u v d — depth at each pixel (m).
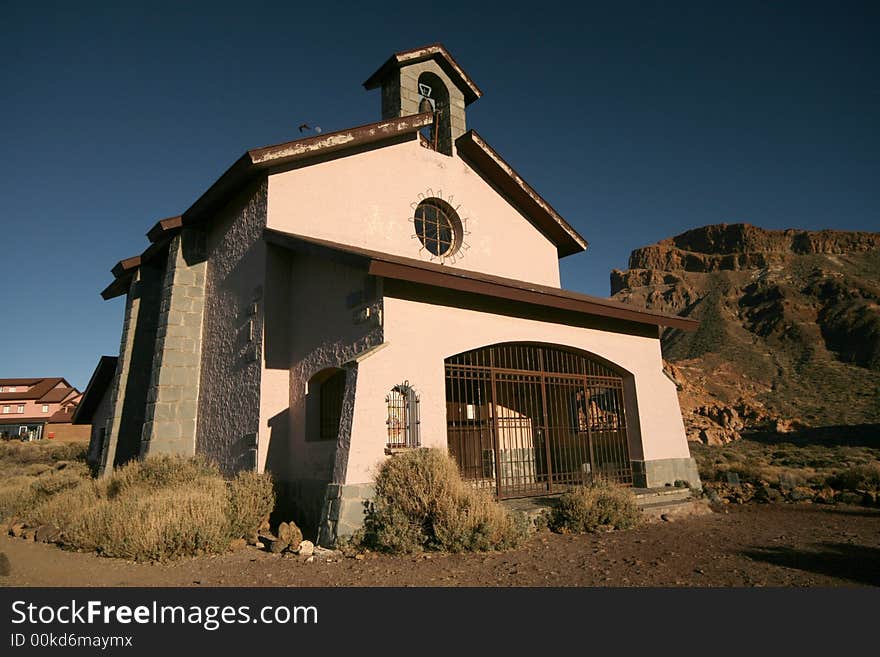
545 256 14.88
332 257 8.73
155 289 14.89
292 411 10.23
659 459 12.14
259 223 10.77
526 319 10.74
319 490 8.99
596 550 7.19
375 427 8.03
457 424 12.66
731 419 49.09
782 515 10.20
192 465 10.27
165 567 6.48
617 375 12.62
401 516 7.17
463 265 13.02
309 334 10.15
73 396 64.88
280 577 5.94
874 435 35.03
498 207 14.17
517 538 7.46
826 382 64.25
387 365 8.41
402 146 12.66
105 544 7.16
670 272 134.50
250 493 8.64
